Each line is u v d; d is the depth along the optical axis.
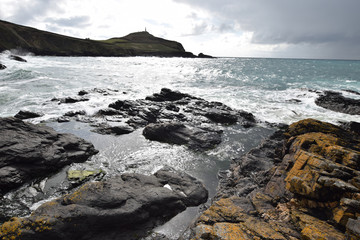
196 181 10.70
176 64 102.44
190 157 13.77
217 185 11.05
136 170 11.98
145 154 13.84
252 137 17.30
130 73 53.66
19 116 18.61
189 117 20.36
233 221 6.94
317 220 6.26
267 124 20.27
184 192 9.73
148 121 19.31
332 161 7.73
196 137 15.76
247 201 8.16
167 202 8.66
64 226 6.76
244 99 29.22
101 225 7.27
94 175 11.16
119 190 8.58
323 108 25.34
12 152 10.79
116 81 40.09
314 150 8.86
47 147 12.13
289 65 108.69
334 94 30.25
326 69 82.38
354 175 6.71
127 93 29.98
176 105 24.20
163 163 12.90
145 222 7.98
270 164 11.80
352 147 9.09
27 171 10.63
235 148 15.30
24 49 102.31
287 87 38.66
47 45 122.19
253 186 9.84
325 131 10.90
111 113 20.77
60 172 11.39
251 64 112.50
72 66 59.34
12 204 9.00
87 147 13.56
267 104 26.80
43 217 6.74
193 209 9.06
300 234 6.01
